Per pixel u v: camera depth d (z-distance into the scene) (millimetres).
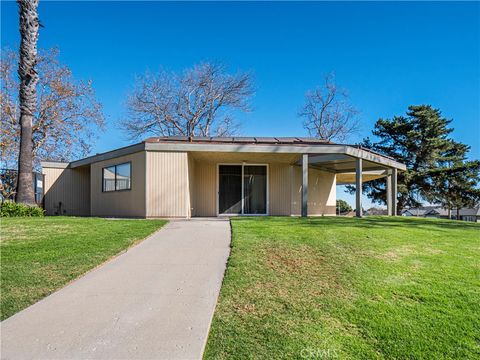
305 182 11758
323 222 9133
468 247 6371
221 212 13922
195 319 3256
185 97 28953
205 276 4539
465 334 3012
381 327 3117
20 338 2857
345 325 3166
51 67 21453
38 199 15445
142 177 11375
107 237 6738
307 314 3385
